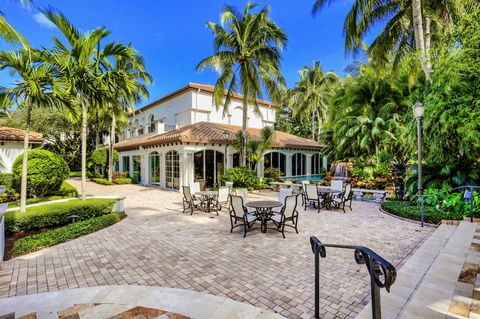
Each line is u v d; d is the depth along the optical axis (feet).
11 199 37.06
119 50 28.96
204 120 74.64
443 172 28.12
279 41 53.67
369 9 42.37
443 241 18.90
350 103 66.85
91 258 17.61
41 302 11.54
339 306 11.47
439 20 42.80
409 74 42.45
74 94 27.35
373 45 47.09
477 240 17.85
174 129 76.38
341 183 37.76
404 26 46.44
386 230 23.68
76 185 72.33
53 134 96.43
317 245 10.18
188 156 54.90
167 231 24.30
